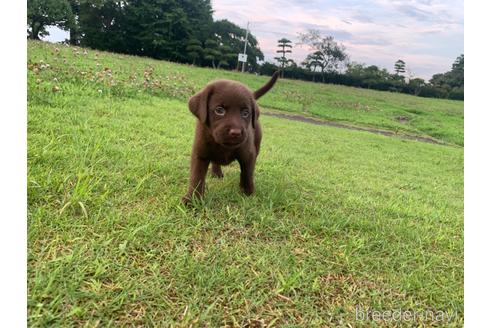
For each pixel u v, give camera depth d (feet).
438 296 1.78
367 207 2.81
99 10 31.32
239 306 1.51
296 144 5.23
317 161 4.31
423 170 4.95
